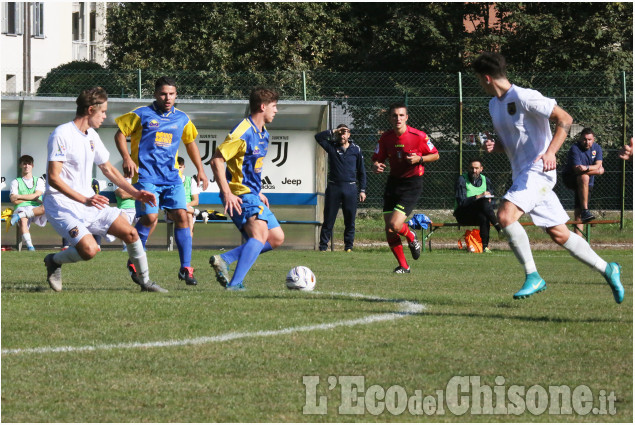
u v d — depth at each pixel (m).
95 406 7.12
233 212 14.53
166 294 13.52
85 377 8.01
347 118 38.31
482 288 15.88
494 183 39.34
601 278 18.84
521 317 11.27
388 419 6.91
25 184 28.11
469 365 8.48
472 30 52.66
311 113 30.39
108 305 12.02
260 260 23.55
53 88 41.53
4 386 7.70
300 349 9.15
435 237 34.53
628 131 37.62
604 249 31.61
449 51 50.62
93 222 13.81
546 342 9.56
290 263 22.44
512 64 49.72
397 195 19.47
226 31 50.59
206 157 30.34
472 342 9.52
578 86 40.91
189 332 10.05
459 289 15.62
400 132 18.92
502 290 15.55
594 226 35.78
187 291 14.37
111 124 29.73
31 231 29.66
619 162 37.72
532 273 12.37
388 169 38.38
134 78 40.84
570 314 11.64
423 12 50.84
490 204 28.94
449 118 39.25
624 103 36.34
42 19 68.12
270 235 15.03
